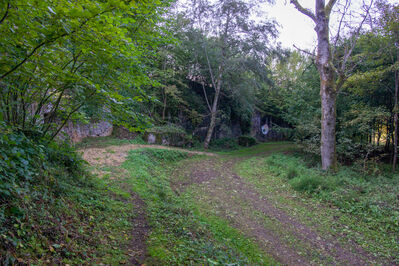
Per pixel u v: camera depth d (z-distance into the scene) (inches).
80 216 153.3
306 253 204.8
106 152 401.1
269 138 1122.7
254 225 242.2
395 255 205.5
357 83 454.0
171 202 260.5
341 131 506.3
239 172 447.5
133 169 333.4
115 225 165.0
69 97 170.9
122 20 110.3
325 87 414.6
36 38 92.5
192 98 821.9
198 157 553.0
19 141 123.8
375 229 244.4
